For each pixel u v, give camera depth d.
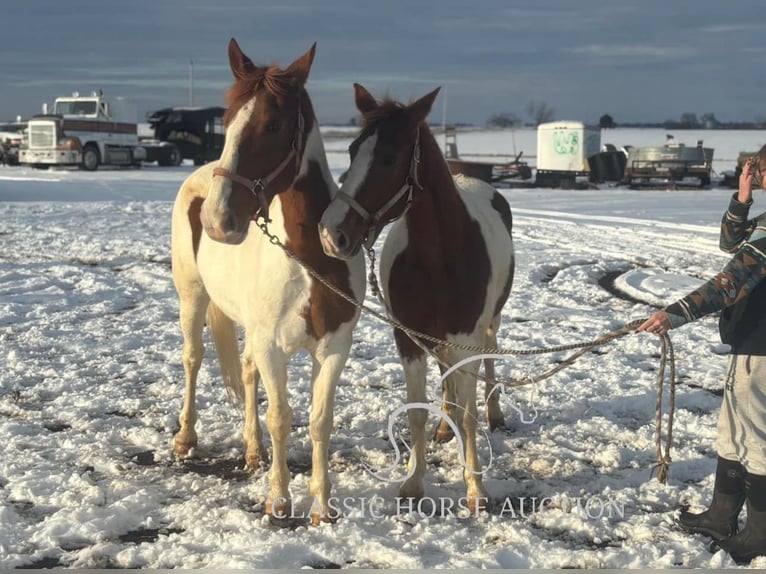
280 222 4.21
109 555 3.95
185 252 5.23
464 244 4.47
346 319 4.31
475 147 67.12
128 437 5.54
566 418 6.00
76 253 13.44
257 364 4.33
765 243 3.68
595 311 9.52
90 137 32.16
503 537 4.17
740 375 3.79
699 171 30.75
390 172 4.08
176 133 37.19
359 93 4.37
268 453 5.24
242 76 4.09
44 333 8.26
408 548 3.98
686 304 3.76
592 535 4.19
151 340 8.13
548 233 16.47
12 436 5.46
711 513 4.12
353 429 5.75
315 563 3.91
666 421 5.85
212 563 3.84
